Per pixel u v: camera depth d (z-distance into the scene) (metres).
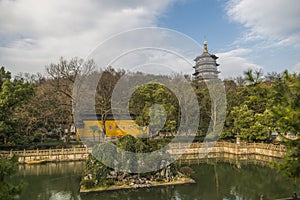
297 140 5.88
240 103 32.91
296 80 5.50
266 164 25.98
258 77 6.08
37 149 26.88
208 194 16.66
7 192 5.68
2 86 25.31
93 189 16.38
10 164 6.00
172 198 15.87
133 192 16.56
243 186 18.59
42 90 32.91
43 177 21.14
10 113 26.28
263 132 28.77
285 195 16.20
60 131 35.59
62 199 16.03
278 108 5.52
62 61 29.23
